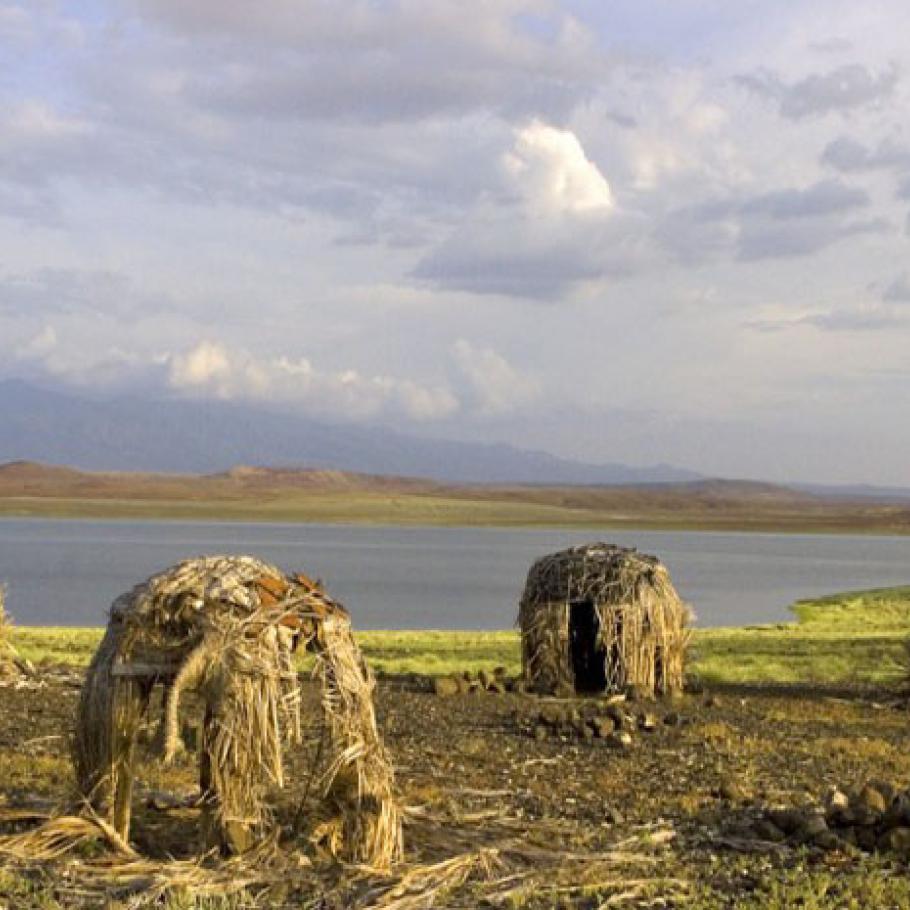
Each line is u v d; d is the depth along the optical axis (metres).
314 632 11.37
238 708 10.73
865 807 12.55
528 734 19.78
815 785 15.99
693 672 31.67
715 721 22.16
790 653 37.97
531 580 28.38
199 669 10.72
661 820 13.20
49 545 145.00
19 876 10.11
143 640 11.16
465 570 108.19
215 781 10.72
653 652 26.88
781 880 10.74
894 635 46.44
